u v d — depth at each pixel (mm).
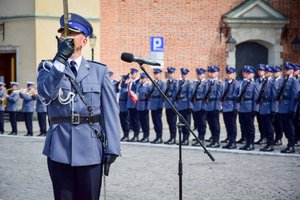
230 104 18703
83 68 6266
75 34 6227
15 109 23969
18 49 28297
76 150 6133
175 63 30062
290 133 17125
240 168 14078
